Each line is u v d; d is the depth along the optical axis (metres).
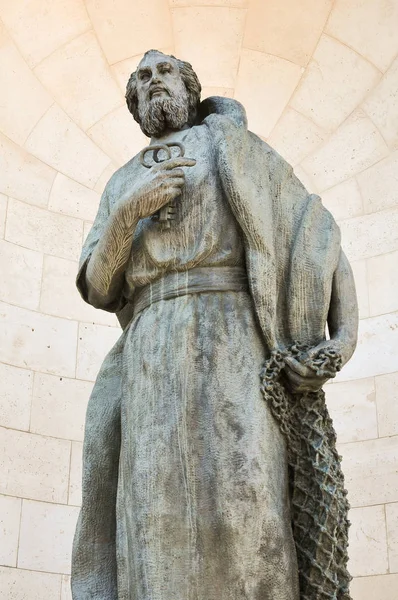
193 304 5.47
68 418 9.48
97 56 10.52
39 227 9.92
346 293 5.72
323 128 10.39
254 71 10.59
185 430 5.23
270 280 5.48
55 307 9.74
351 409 9.52
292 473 5.39
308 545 5.30
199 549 5.09
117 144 10.41
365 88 10.34
